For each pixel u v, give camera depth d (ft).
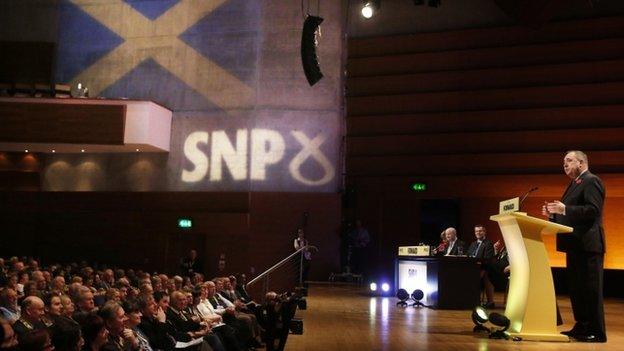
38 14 58.49
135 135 51.03
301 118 52.85
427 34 51.11
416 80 51.01
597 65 46.65
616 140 45.24
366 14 42.52
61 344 10.35
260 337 20.04
